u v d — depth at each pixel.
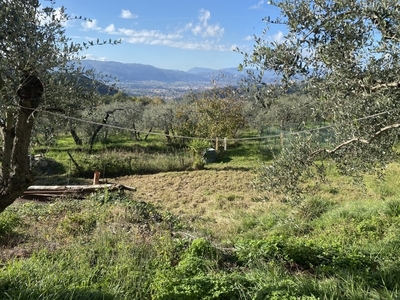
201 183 14.70
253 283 4.19
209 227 8.19
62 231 6.46
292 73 3.22
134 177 16.12
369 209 7.75
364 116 3.41
